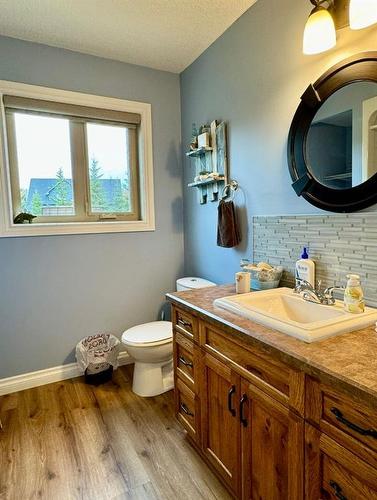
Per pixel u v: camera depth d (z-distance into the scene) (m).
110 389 2.33
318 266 1.52
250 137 1.94
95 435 1.83
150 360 2.18
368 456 0.78
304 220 1.58
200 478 1.52
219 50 2.18
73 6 1.85
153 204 2.73
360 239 1.33
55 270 2.41
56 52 2.29
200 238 2.59
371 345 0.99
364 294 1.32
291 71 1.62
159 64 2.57
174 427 1.90
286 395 1.02
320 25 1.29
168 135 2.75
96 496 1.43
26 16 1.93
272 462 1.10
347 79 1.33
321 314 1.35
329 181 1.44
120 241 2.63
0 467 1.60
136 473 1.55
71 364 2.51
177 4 1.84
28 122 2.33
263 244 1.88
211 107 2.31
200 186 2.51
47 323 2.41
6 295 2.27
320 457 0.91
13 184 2.31
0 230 2.20
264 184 1.85
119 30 2.09
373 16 1.15
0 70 2.13
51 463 1.62
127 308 2.70
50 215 2.46
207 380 1.47
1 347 2.27
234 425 1.30
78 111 2.40
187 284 2.42
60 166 2.46
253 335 1.11
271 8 1.72
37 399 2.21
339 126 1.39
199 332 1.50
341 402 0.84
